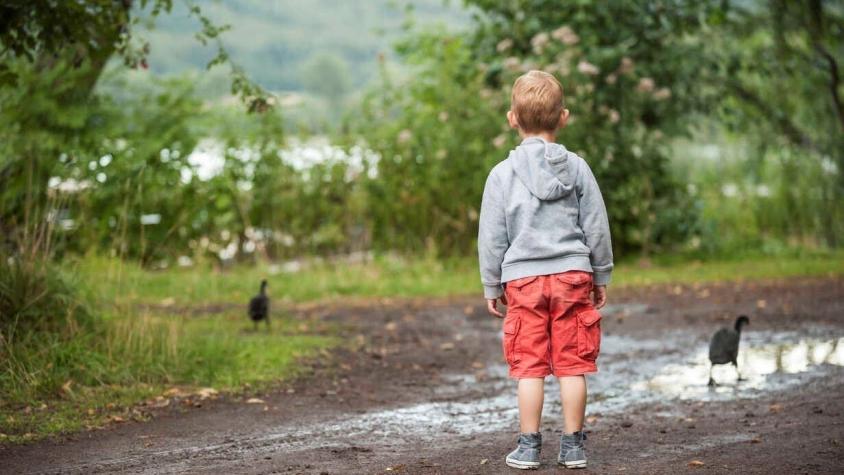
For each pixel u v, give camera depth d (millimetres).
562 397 5066
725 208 20594
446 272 16484
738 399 7125
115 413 6824
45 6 7945
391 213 18094
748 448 5508
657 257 17906
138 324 8516
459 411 7105
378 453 5703
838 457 5195
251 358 8750
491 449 5754
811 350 9031
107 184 13414
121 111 16234
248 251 17812
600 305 5223
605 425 6418
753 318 11094
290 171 17969
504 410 7125
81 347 7879
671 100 18422
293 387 7965
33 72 13133
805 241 19797
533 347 5047
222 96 17609
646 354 9336
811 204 20156
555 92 5281
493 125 17422
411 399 7590
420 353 9750
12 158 11531
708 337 10102
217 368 8336
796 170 20531
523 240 5047
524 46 18031
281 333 10656
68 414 6691
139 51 8852
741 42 20641
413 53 19922
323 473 5164
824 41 19875
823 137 20719
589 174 5184
